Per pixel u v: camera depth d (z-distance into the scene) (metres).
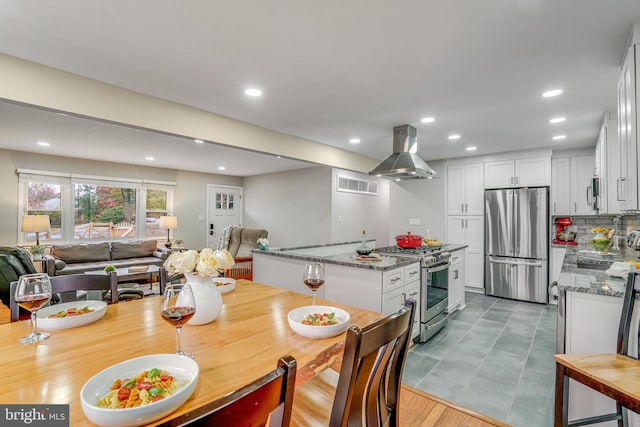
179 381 0.85
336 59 2.02
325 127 3.54
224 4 1.49
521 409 1.98
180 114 2.83
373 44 1.84
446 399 2.08
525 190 4.54
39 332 1.22
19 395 0.79
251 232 5.48
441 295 3.49
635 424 1.50
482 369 2.49
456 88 2.45
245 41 1.82
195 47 1.88
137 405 0.72
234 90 2.52
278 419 0.59
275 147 3.72
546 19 1.59
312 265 1.55
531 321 3.65
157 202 6.66
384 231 7.09
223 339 1.17
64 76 2.19
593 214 4.36
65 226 5.48
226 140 3.19
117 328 1.27
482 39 1.78
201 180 7.32
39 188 5.21
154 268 4.25
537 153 4.54
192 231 7.18
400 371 1.09
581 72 2.16
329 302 1.69
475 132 3.69
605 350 1.63
